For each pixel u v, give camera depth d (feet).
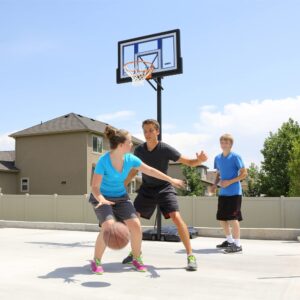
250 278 13.97
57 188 102.12
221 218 21.18
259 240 28.68
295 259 18.17
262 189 121.29
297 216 50.75
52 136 103.65
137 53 33.53
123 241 12.37
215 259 18.04
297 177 97.09
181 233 15.56
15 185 106.52
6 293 11.68
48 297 11.27
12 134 106.83
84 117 113.09
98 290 12.09
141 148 16.71
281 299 11.23
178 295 11.62
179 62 31.48
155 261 17.24
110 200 14.47
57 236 30.94
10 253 19.99
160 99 31.17
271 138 122.42
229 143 20.98
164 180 14.88
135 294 11.68
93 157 102.12
